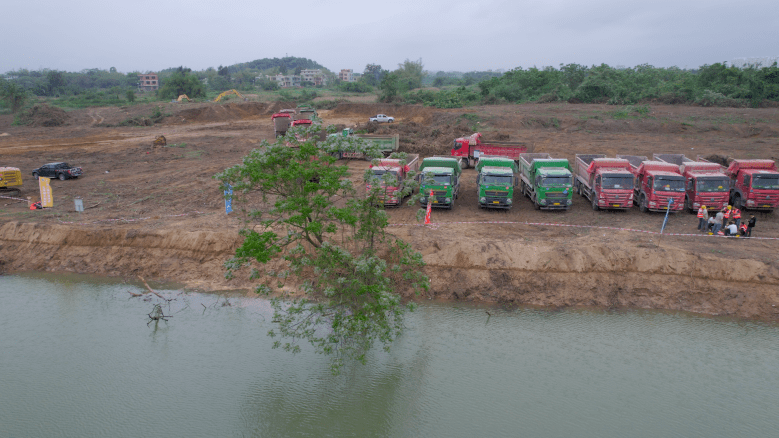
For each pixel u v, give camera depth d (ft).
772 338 58.75
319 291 67.36
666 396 48.73
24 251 83.61
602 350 56.75
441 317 64.39
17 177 110.93
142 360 55.83
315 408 48.11
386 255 73.56
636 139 168.55
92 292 73.41
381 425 45.70
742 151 144.46
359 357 51.29
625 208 90.07
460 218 89.25
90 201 104.63
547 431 44.11
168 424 45.91
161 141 175.63
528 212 93.15
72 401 48.93
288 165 52.16
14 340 60.03
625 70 328.08
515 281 69.51
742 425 44.78
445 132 179.63
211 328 62.80
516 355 55.83
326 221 57.98
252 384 51.72
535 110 222.07
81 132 217.77
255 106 305.32
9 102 293.23
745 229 76.18
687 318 63.36
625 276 68.64
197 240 80.64
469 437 43.60
